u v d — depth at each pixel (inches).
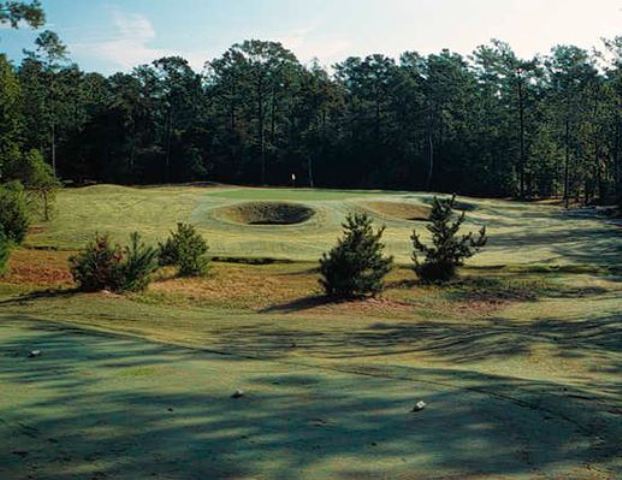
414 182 3063.5
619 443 200.8
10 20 1189.1
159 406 235.5
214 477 173.3
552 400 244.5
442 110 3075.8
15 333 400.5
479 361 378.0
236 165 3097.9
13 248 967.6
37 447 194.4
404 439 202.8
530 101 2925.7
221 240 1191.6
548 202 2573.8
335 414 227.3
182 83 3186.5
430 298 717.9
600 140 2635.3
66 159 2886.3
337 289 695.7
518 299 733.3
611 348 449.4
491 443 200.1
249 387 263.9
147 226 1355.8
